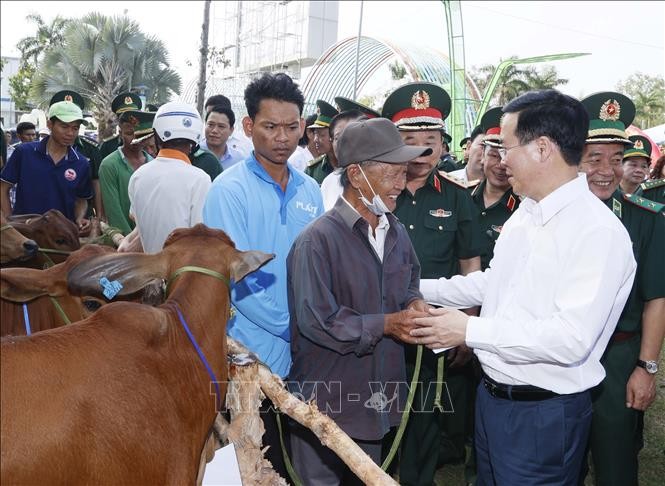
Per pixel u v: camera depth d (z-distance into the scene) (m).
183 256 2.37
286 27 57.22
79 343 1.99
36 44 45.81
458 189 4.25
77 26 29.23
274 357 3.12
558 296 2.46
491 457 2.72
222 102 7.23
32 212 5.70
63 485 1.84
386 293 2.85
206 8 22.11
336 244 2.74
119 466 1.95
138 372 2.05
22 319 2.86
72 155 5.82
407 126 4.00
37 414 1.81
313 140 7.51
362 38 33.34
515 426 2.61
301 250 2.73
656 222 3.53
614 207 3.61
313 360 2.89
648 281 3.49
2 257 3.13
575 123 2.48
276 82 2.97
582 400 2.62
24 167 5.64
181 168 3.67
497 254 2.76
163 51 30.36
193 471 2.26
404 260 2.96
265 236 3.04
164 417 2.10
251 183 3.05
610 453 3.63
